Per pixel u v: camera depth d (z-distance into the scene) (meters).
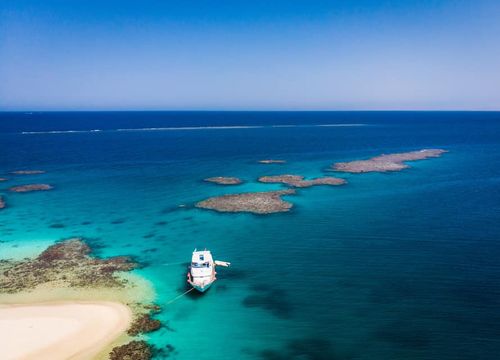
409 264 41.22
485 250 44.38
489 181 79.06
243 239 48.88
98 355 27.23
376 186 75.12
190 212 59.66
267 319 31.84
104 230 52.44
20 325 30.61
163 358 27.16
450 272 39.25
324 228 52.19
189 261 42.84
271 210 59.56
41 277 38.81
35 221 56.16
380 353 27.70
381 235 49.47
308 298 35.00
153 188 75.06
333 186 74.81
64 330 30.02
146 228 53.16
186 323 31.27
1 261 42.69
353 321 31.44
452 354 27.47
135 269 40.81
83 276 39.06
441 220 54.81
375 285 37.00
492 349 27.86
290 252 44.84
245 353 27.88
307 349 28.25
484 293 35.16
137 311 32.84
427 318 31.59
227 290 36.47
